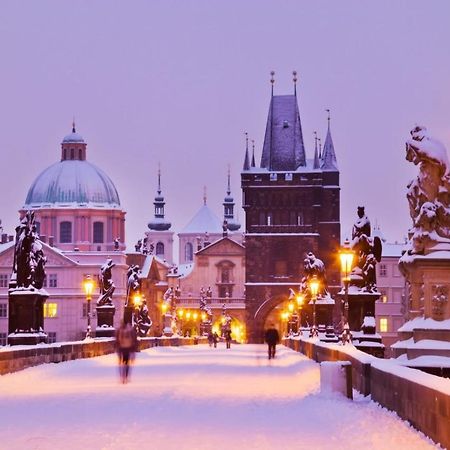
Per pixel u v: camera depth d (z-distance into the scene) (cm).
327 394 3259
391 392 2639
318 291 9844
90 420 2642
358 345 5550
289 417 2692
